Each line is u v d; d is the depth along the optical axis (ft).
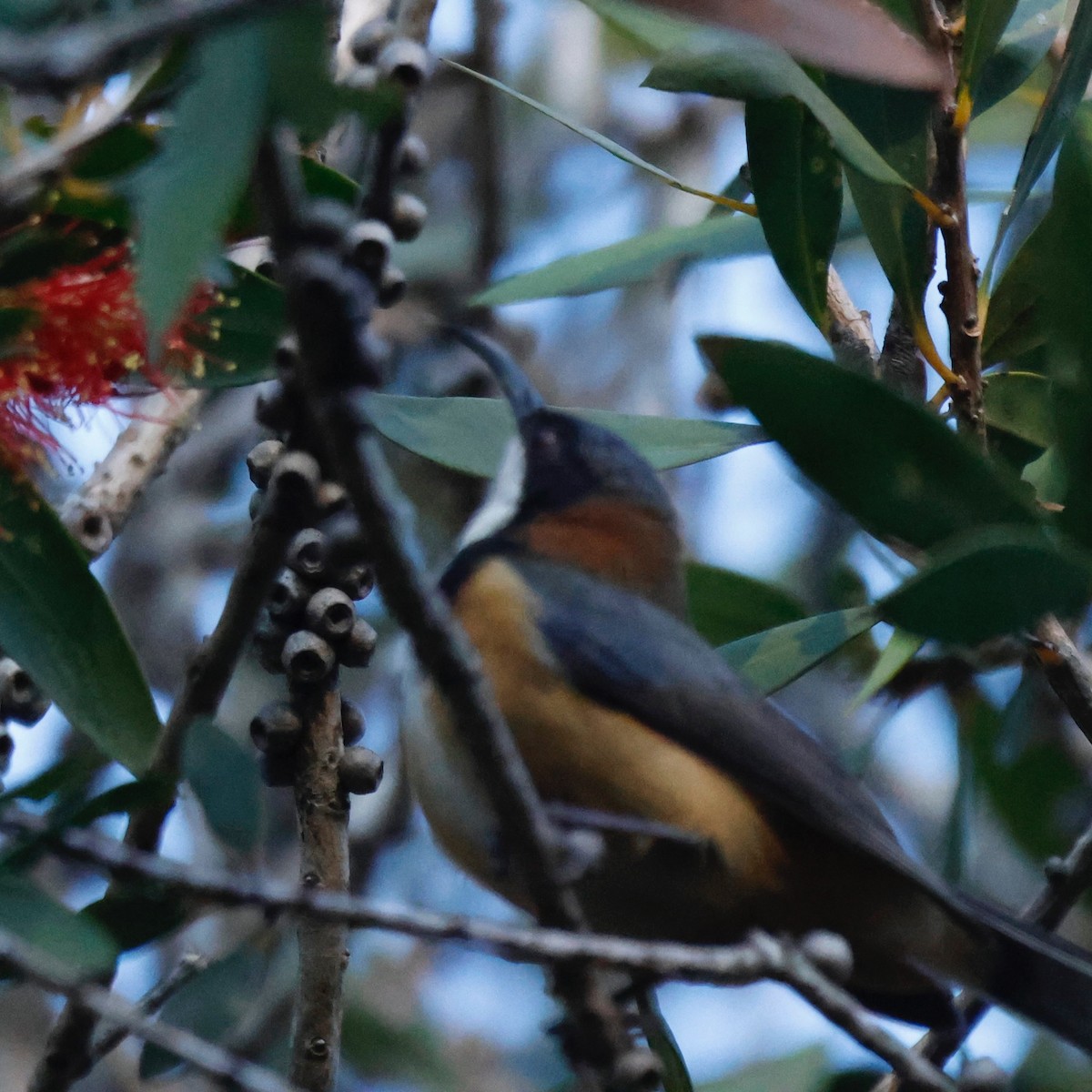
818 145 24.89
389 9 24.13
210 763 19.15
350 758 22.36
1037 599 18.49
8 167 18.88
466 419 26.71
